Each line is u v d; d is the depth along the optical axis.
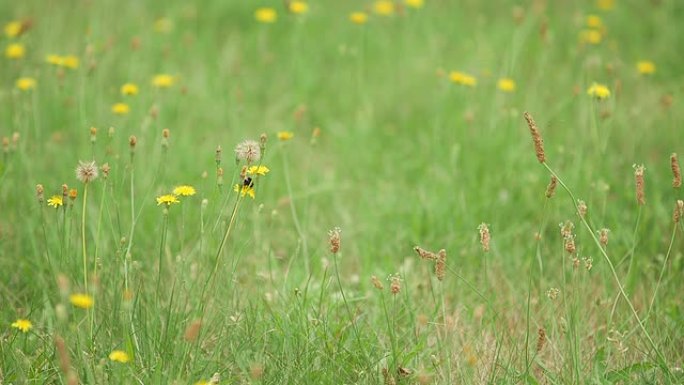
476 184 8.90
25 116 8.83
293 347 5.82
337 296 6.72
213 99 10.80
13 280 7.04
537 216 8.32
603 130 9.04
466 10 14.30
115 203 6.53
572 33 12.73
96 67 10.02
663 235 8.01
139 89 10.48
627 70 11.84
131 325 5.78
